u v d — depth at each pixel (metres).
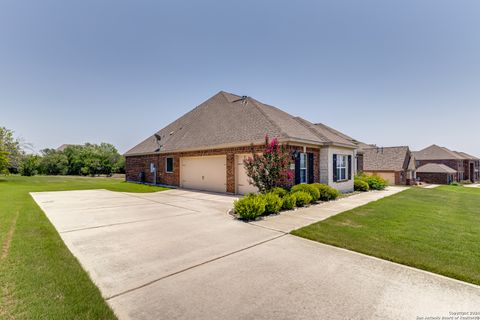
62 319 2.37
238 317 2.52
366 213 7.95
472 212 8.77
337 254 4.38
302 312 2.62
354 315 2.57
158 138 19.73
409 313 2.61
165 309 2.65
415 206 9.62
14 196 11.58
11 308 2.52
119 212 8.23
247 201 7.18
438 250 4.49
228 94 19.12
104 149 44.28
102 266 3.82
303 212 8.20
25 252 4.13
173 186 17.28
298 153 11.52
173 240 5.18
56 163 36.66
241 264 3.92
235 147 12.93
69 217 7.41
